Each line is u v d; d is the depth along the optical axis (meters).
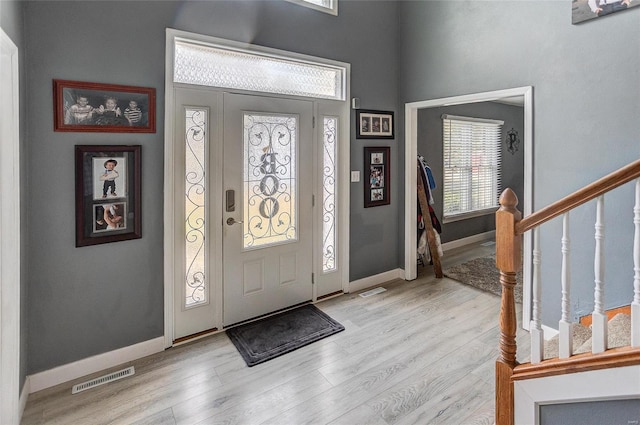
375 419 1.96
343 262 3.71
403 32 3.89
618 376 1.39
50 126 2.14
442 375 2.34
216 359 2.54
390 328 2.99
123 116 2.37
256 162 3.04
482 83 3.17
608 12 2.36
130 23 2.36
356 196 3.74
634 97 2.29
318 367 2.45
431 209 4.58
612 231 2.42
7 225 1.76
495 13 3.04
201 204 2.79
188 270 2.77
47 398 2.13
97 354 2.40
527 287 2.88
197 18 2.62
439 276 4.20
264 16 2.95
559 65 2.64
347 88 3.53
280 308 3.30
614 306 2.42
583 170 2.54
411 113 3.90
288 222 3.29
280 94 3.12
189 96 2.64
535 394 1.64
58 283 2.23
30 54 2.06
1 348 1.72
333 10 3.38
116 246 2.43
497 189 6.09
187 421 1.95
